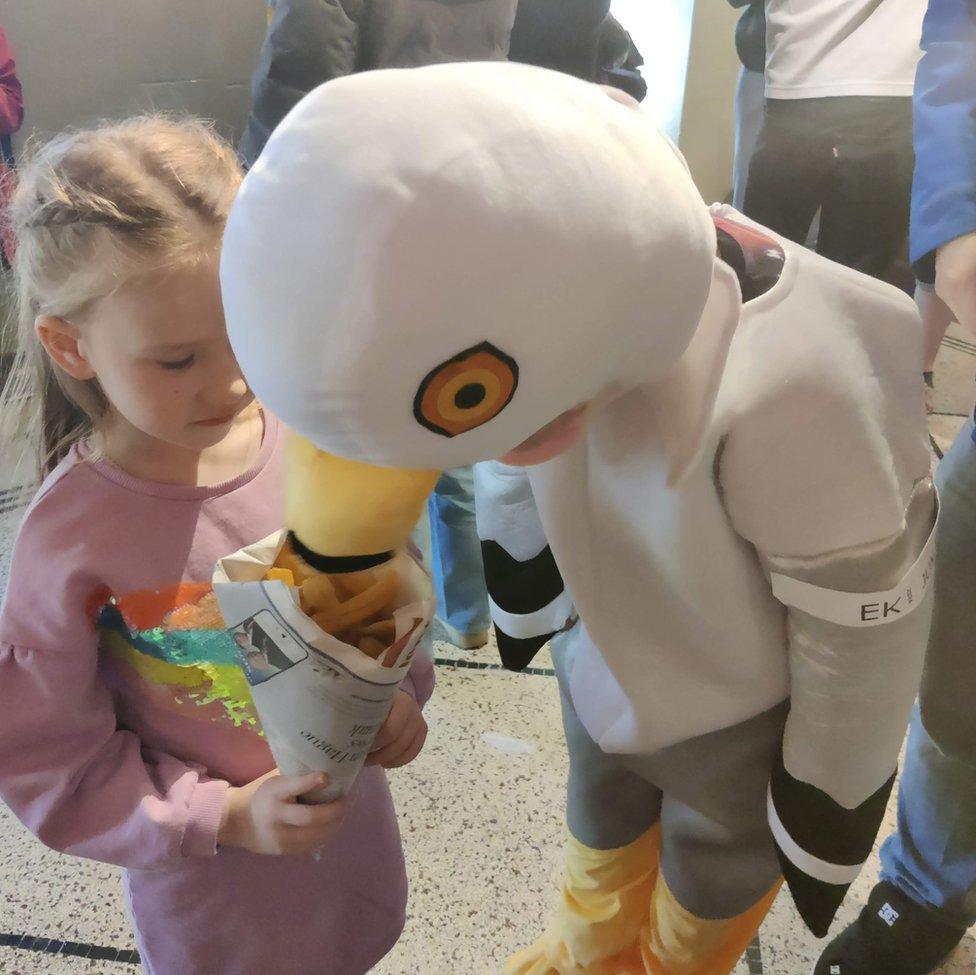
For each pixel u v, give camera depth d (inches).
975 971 41.9
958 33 24.7
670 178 13.8
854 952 41.3
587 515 22.8
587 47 48.1
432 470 15.8
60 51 100.8
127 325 20.8
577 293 12.5
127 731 27.5
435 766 54.2
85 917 45.4
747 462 19.2
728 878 30.3
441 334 12.0
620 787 32.0
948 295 25.4
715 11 96.3
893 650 22.0
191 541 25.2
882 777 24.9
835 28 58.9
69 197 20.6
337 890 31.7
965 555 30.9
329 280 11.9
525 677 61.2
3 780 25.1
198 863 28.6
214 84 107.4
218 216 21.1
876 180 61.3
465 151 11.7
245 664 19.2
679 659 24.7
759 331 18.5
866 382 19.3
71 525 24.3
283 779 22.7
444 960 43.8
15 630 24.4
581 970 37.3
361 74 13.0
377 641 18.9
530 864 48.4
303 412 13.4
